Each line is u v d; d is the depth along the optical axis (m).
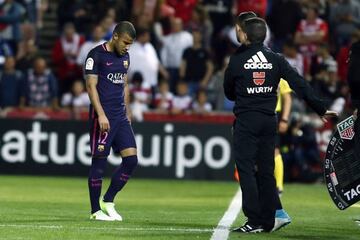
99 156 35.62
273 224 32.06
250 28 31.78
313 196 52.25
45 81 71.12
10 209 40.59
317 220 37.84
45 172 65.44
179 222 35.72
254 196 31.56
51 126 65.44
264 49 31.78
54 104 69.19
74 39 76.12
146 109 68.88
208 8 82.88
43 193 50.94
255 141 31.67
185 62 72.38
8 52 77.69
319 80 69.44
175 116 67.56
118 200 47.50
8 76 71.19
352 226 35.62
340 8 78.75
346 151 31.67
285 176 63.44
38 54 82.88
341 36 77.62
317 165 63.78
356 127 31.23
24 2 83.19
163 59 75.19
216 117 67.38
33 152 65.50
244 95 31.67
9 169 65.75
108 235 30.84
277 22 77.00
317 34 75.25
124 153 35.84
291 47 70.62
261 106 31.58
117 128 35.72
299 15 77.31
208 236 30.95
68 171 65.19
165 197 50.16
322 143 65.00
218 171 64.31
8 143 65.75
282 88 45.97
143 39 71.38
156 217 37.84
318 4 81.19
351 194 31.72
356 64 31.89
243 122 31.64
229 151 64.31
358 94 32.09
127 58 35.84
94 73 35.22
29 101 71.00
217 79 71.44
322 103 31.09
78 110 68.31
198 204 45.69
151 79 71.38
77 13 81.00
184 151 64.56
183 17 79.62
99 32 73.31
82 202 45.38
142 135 64.62
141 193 52.75
